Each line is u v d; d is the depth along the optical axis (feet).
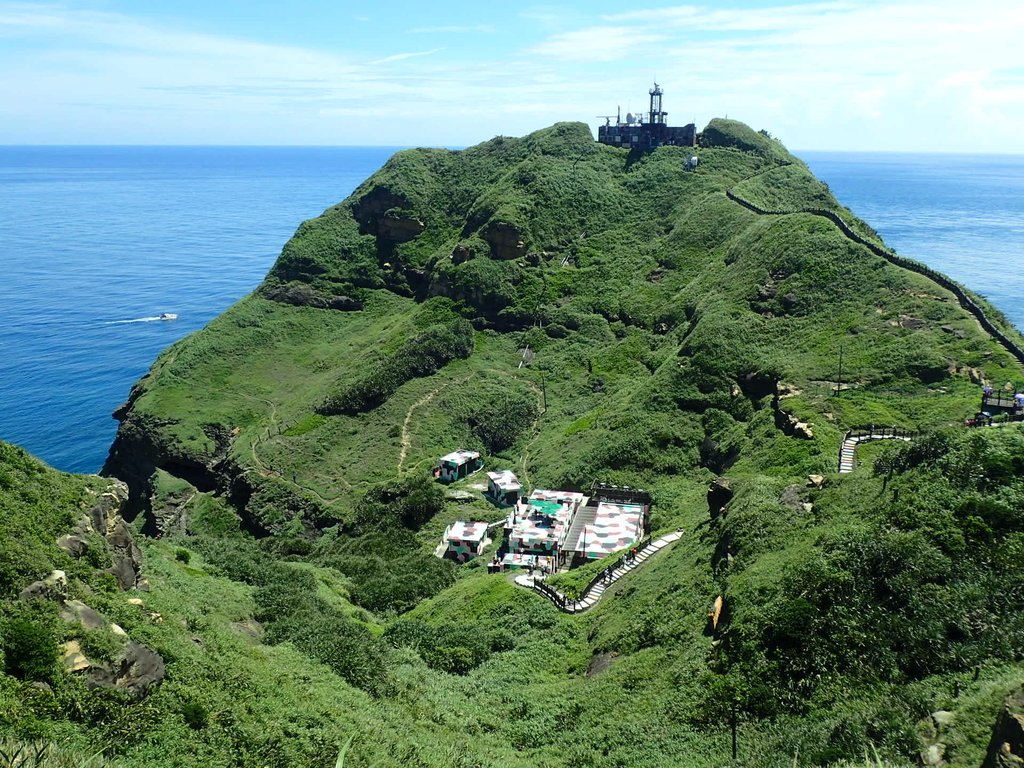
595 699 92.63
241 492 245.24
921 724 58.29
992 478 89.15
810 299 220.02
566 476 199.00
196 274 643.86
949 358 172.55
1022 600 70.33
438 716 92.53
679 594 110.22
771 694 74.49
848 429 156.87
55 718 55.62
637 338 272.31
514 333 299.38
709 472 187.11
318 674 90.48
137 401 297.12
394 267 367.86
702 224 312.29
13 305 516.73
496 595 141.79
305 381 307.37
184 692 67.26
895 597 77.15
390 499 219.00
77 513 82.33
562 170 368.68
